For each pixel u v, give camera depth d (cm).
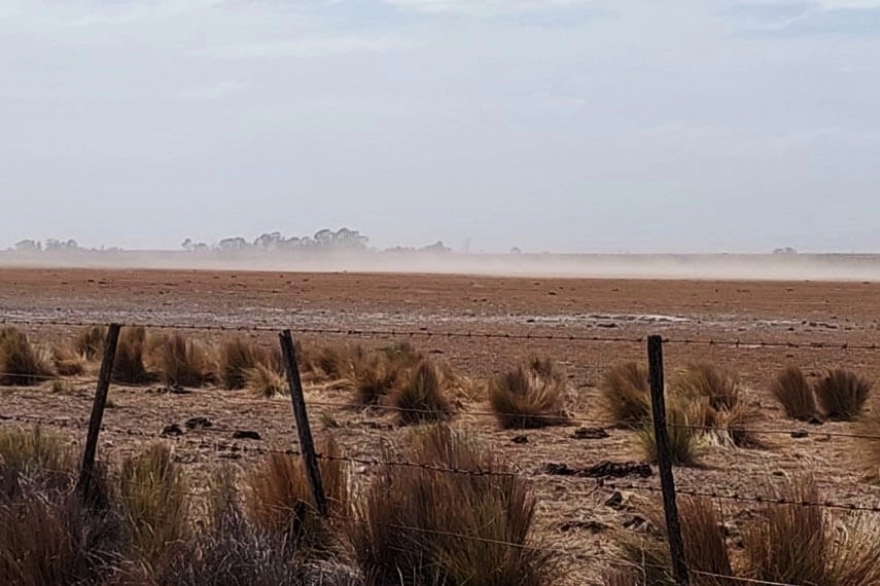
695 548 959
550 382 2278
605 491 1420
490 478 1061
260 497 1121
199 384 2647
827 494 1435
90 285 8844
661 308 6938
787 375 2247
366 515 1050
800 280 15200
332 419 2014
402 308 6469
